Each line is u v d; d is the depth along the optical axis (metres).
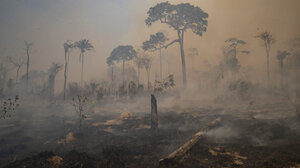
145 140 8.48
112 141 8.63
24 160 5.40
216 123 10.62
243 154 6.07
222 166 5.13
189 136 8.80
